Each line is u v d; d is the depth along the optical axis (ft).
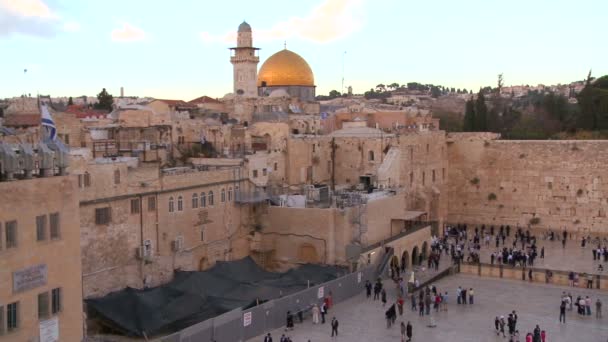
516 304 196.03
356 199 233.55
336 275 200.75
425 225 265.34
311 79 502.79
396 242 231.09
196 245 203.82
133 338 151.53
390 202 251.19
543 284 220.84
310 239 222.89
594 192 300.40
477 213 329.11
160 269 187.52
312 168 280.31
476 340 161.17
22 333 110.22
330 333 164.96
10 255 108.17
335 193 254.06
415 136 298.56
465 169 331.36
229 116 391.24
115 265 173.88
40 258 113.80
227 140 276.62
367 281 210.18
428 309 182.50
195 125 282.56
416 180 299.99
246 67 462.60
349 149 285.84
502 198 322.96
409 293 200.54
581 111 396.57
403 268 238.48
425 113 406.82
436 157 320.70
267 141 271.28
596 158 299.58
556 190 309.42
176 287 170.91
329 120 369.91
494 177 324.60
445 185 331.98
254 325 160.86
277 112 391.45
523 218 317.63
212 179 210.79
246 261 203.31
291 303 173.68
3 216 107.14
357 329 168.14
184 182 197.98
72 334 120.47
